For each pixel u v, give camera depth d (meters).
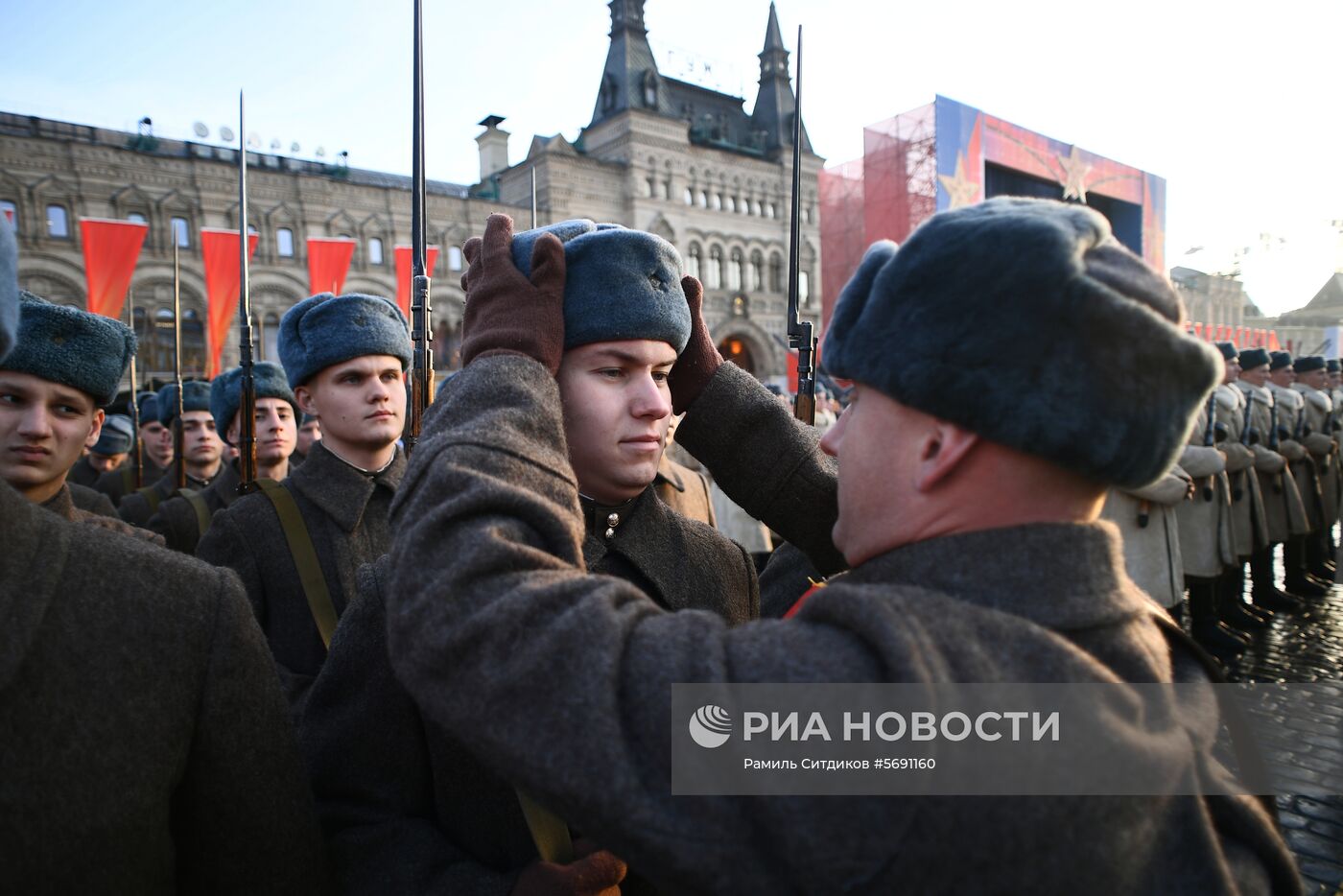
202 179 21.95
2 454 1.71
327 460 2.32
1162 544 4.36
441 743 1.18
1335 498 7.40
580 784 0.66
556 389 1.02
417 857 1.13
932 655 0.65
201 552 2.21
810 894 0.63
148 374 21.16
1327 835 2.85
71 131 21.59
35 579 0.87
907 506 0.81
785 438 1.38
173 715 0.97
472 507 0.80
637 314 1.14
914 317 0.75
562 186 27.44
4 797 0.83
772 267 32.47
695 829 0.65
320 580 2.14
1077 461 0.71
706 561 1.42
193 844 1.05
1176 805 0.76
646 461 1.21
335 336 2.24
